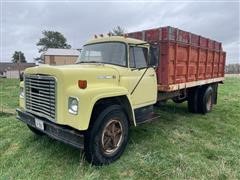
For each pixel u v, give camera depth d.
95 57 5.04
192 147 4.77
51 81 3.67
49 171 3.70
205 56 7.51
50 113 3.77
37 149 4.43
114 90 4.04
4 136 5.16
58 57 41.19
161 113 7.65
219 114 7.91
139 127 5.96
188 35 6.33
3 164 3.87
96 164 3.84
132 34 6.17
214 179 3.60
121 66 4.61
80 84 3.58
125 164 3.97
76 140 3.55
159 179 3.57
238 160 4.20
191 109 7.84
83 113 3.49
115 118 4.05
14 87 16.77
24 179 3.44
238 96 12.48
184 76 6.39
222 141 5.19
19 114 4.66
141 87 4.89
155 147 4.69
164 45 5.52
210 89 8.07
